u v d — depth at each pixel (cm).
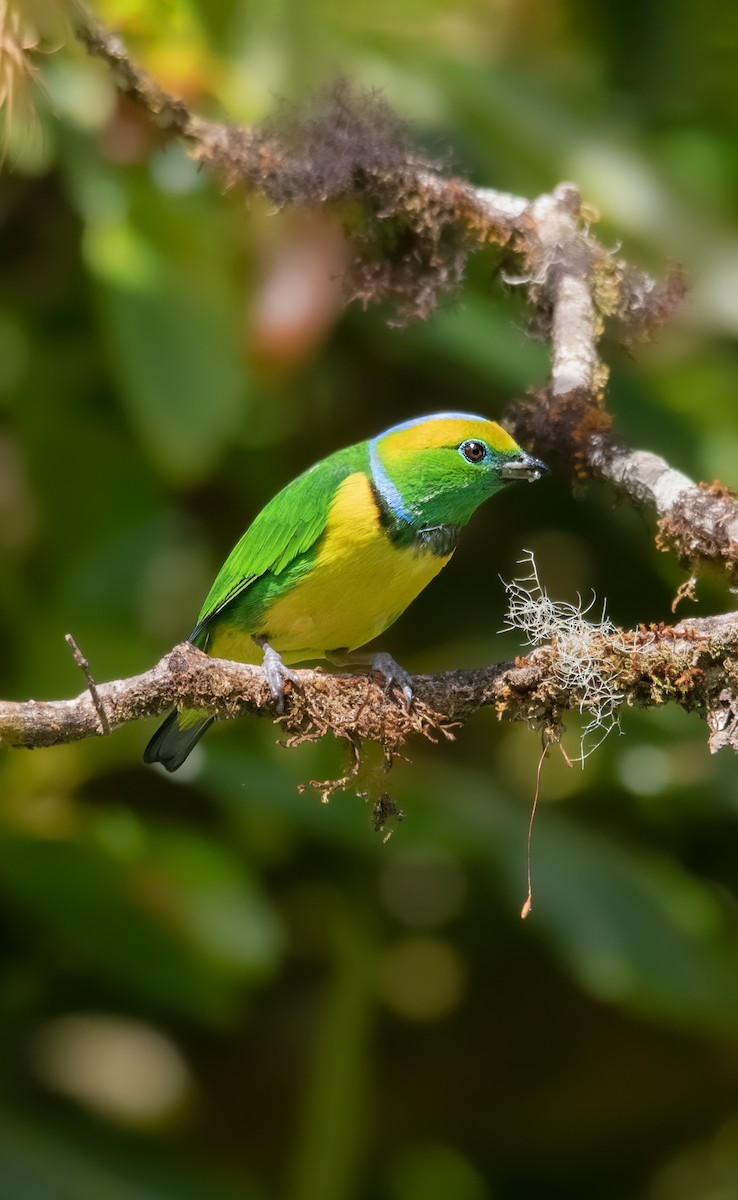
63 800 1166
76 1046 1244
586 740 1175
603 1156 1263
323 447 1261
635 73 1309
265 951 1141
